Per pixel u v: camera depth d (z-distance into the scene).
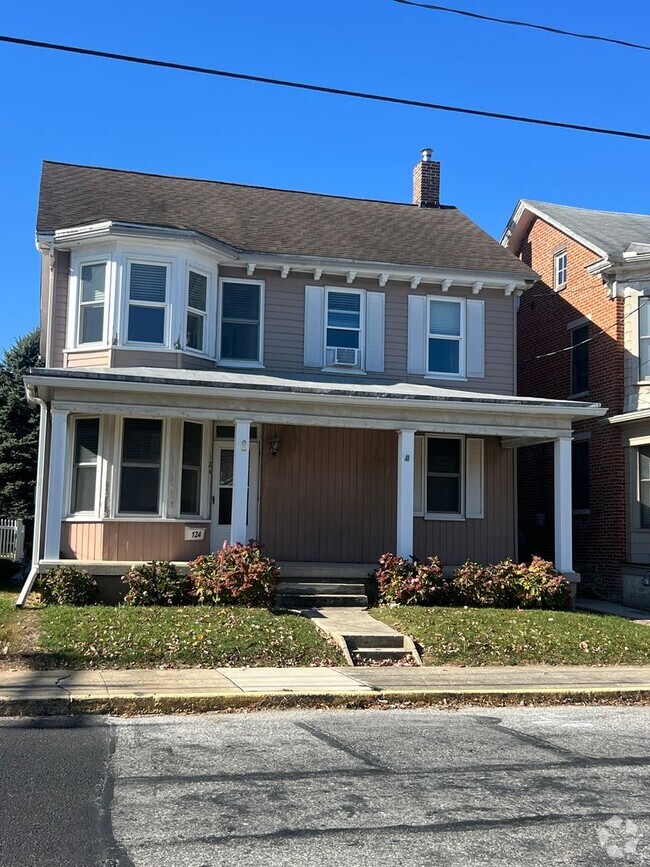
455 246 19.12
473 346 18.06
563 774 6.67
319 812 5.64
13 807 5.60
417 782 6.36
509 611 14.03
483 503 17.84
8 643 10.41
